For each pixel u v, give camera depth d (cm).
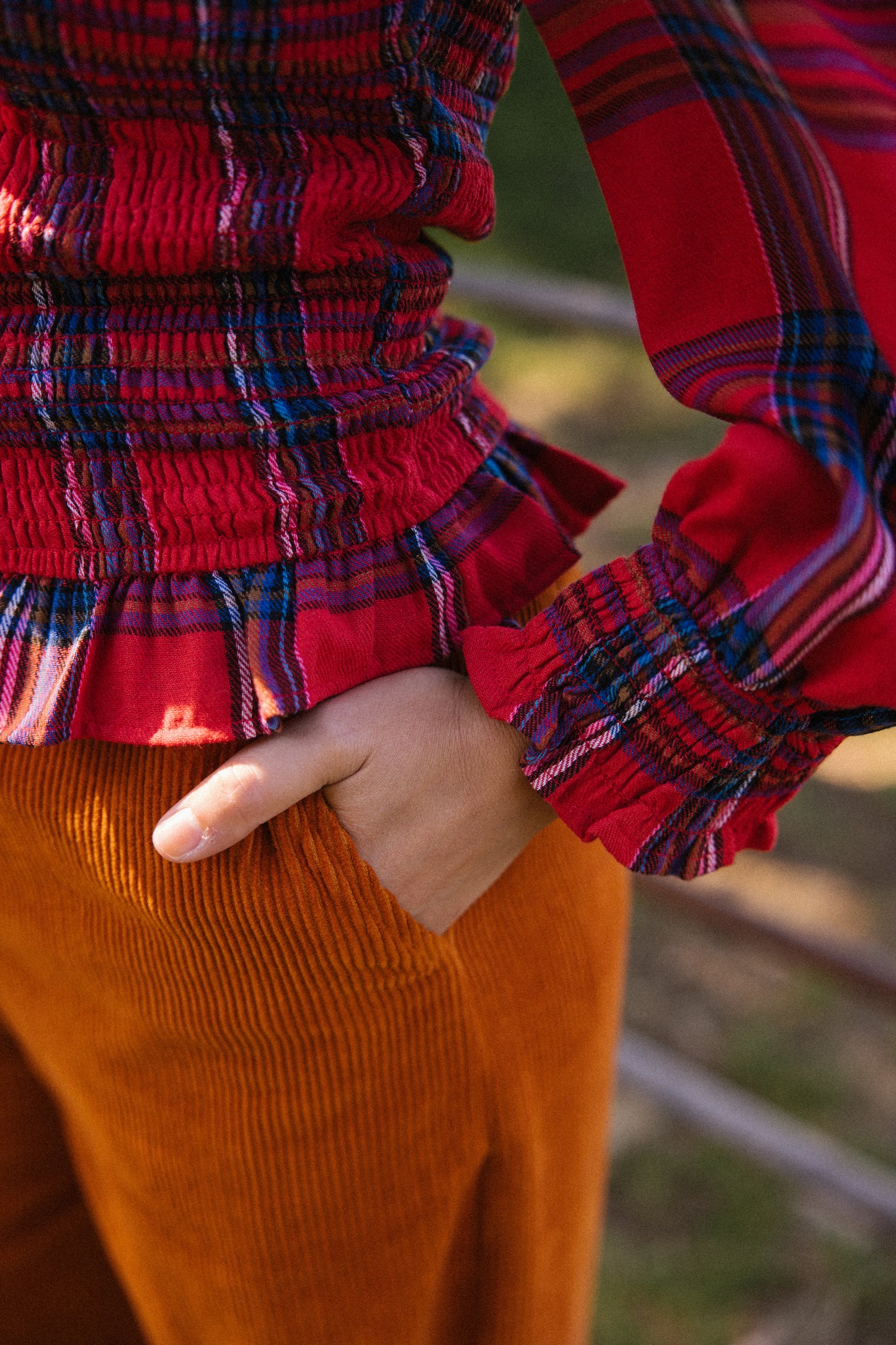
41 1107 116
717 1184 186
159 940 78
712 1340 164
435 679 78
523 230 629
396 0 66
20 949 93
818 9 66
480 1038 85
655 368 75
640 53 70
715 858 79
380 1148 85
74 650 73
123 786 75
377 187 70
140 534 73
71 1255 124
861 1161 185
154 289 69
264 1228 88
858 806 279
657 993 228
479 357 86
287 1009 78
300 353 70
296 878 75
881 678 67
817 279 68
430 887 79
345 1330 92
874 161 65
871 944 235
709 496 71
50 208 67
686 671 72
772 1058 211
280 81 66
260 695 71
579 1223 104
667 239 73
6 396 71
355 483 74
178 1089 86
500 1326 100
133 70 64
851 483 65
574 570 96
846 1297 168
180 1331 106
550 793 76
